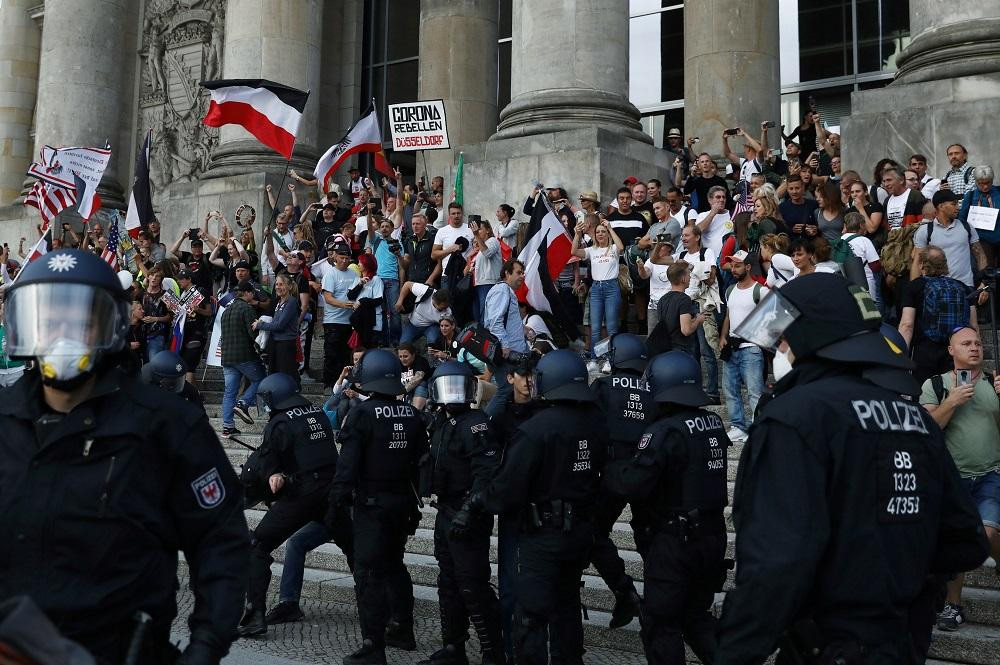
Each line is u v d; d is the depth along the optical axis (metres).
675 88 23.81
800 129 15.46
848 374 3.13
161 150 25.23
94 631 2.74
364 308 12.73
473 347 9.04
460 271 12.72
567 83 15.20
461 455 6.36
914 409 3.11
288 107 17.06
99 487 2.77
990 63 12.12
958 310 8.02
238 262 14.53
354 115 25.45
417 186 17.16
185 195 20.73
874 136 12.69
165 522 2.95
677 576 5.27
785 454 2.88
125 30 25.02
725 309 10.41
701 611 5.45
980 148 11.96
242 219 19.70
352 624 7.45
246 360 12.41
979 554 3.16
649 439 5.29
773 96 18.33
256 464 7.25
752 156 14.03
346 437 6.47
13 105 29.17
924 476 3.01
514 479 5.37
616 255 11.77
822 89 22.30
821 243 8.70
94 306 2.81
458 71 22.09
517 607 5.42
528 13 15.59
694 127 18.53
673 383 5.45
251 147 20.45
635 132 15.33
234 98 17.03
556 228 11.61
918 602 3.14
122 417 2.85
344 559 8.80
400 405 6.67
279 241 16.17
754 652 2.78
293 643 6.91
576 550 5.47
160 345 14.27
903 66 13.16
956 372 5.96
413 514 6.65
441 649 6.35
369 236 14.75
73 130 23.72
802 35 22.66
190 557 3.05
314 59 20.86
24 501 2.74
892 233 9.70
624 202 12.93
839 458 2.88
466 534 5.81
